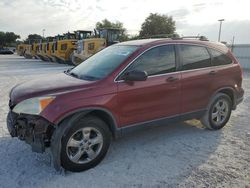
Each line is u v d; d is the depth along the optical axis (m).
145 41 4.80
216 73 5.29
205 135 5.31
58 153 3.62
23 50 43.28
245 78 15.31
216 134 5.38
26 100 3.73
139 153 4.45
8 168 3.88
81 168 3.83
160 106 4.54
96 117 3.93
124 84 4.11
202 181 3.62
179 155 4.39
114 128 4.12
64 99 3.63
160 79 4.48
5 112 6.62
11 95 4.15
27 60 32.53
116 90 4.02
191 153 4.47
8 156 4.24
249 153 4.50
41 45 30.64
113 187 3.46
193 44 5.10
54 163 3.68
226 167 4.00
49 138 3.76
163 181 3.61
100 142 3.98
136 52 4.36
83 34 26.00
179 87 4.73
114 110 4.02
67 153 3.69
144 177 3.70
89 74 4.38
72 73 4.77
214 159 4.26
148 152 4.49
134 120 4.29
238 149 4.66
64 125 3.64
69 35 26.30
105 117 4.07
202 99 5.14
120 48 4.84
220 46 5.60
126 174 3.78
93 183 3.55
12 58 38.03
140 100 4.27
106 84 3.98
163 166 4.02
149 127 4.52
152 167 3.98
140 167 3.98
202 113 5.23
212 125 5.45
